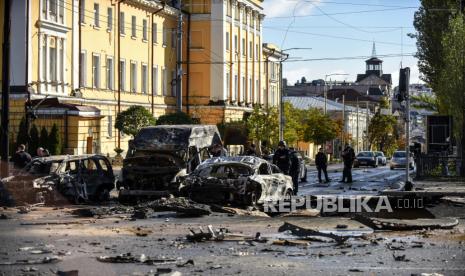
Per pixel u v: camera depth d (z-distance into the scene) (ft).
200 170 77.61
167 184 82.33
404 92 89.81
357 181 138.82
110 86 197.16
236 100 263.70
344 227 56.70
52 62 164.55
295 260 39.09
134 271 35.19
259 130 245.65
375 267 36.96
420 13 169.78
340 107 413.59
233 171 79.05
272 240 47.42
